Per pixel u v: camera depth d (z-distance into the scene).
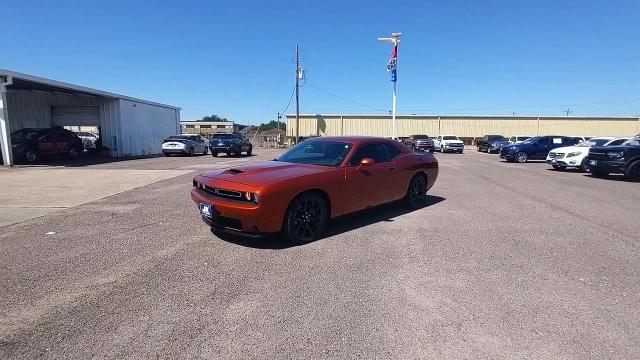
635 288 3.91
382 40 27.08
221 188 5.05
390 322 3.19
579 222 6.70
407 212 7.38
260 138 60.34
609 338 2.98
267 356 2.71
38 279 4.00
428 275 4.20
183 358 2.67
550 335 3.02
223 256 4.74
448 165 19.44
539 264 4.57
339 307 3.45
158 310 3.36
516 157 22.34
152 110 29.59
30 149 19.09
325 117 50.12
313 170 5.57
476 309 3.43
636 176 12.74
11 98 23.16
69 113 25.09
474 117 51.56
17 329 3.04
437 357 2.71
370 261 4.61
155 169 15.54
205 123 86.88
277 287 3.85
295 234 5.18
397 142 7.44
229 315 3.28
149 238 5.48
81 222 6.41
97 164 18.25
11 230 5.90
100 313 3.30
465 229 6.13
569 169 17.77
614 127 51.59
